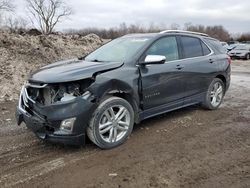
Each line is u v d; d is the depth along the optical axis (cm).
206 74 651
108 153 457
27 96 467
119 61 508
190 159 436
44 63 1211
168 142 500
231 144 492
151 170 404
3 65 1049
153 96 534
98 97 446
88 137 462
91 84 443
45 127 441
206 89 664
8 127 584
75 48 1616
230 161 429
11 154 460
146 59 509
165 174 393
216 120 623
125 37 610
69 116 426
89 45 1786
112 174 394
